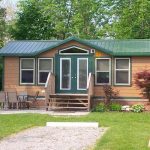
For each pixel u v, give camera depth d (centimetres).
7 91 2839
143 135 1548
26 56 2817
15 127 1831
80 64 2780
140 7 4091
